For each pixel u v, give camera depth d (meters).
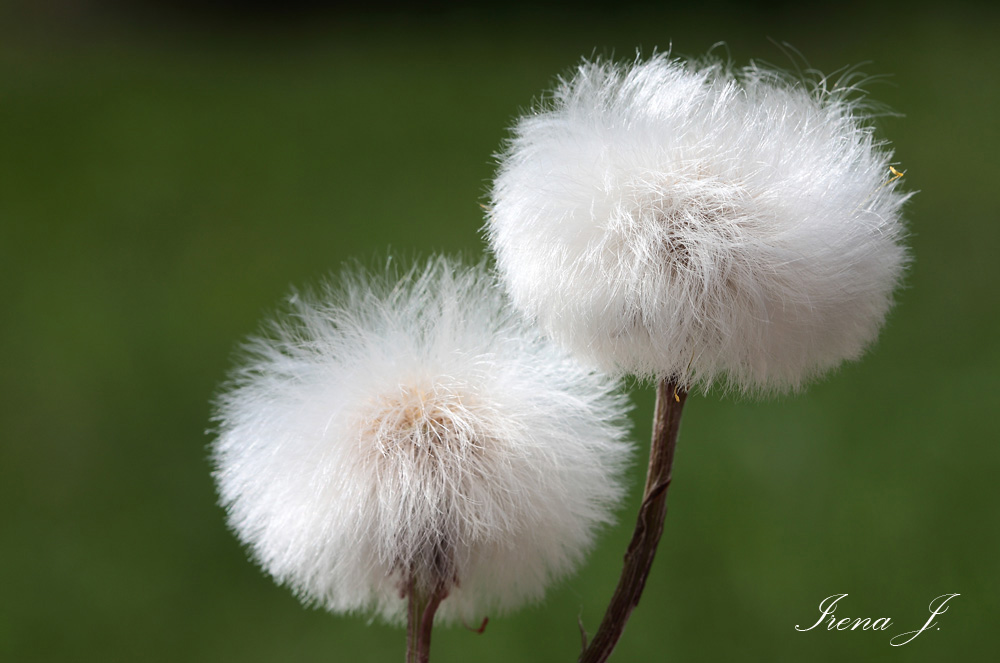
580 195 0.21
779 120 0.21
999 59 1.16
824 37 1.30
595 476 0.22
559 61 1.29
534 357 0.22
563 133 0.21
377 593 0.22
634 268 0.21
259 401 0.22
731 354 0.21
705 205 0.21
